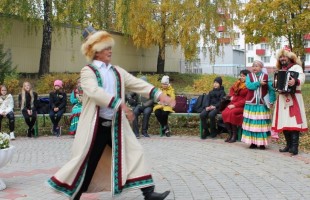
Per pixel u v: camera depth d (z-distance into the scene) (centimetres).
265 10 2548
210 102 1077
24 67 2066
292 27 2577
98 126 469
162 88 1157
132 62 2983
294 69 819
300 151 860
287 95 820
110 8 2030
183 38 2420
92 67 474
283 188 580
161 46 2541
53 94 1188
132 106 1110
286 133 846
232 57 4356
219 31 2548
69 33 2322
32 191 591
